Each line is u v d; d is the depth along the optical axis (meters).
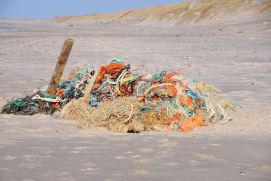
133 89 17.33
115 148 11.62
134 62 38.62
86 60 39.53
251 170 9.76
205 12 174.75
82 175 9.22
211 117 16.12
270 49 51.91
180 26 167.12
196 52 49.22
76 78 19.02
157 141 12.58
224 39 69.00
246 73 32.03
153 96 16.09
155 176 9.24
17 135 13.25
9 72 30.81
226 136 13.53
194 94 16.06
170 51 50.25
